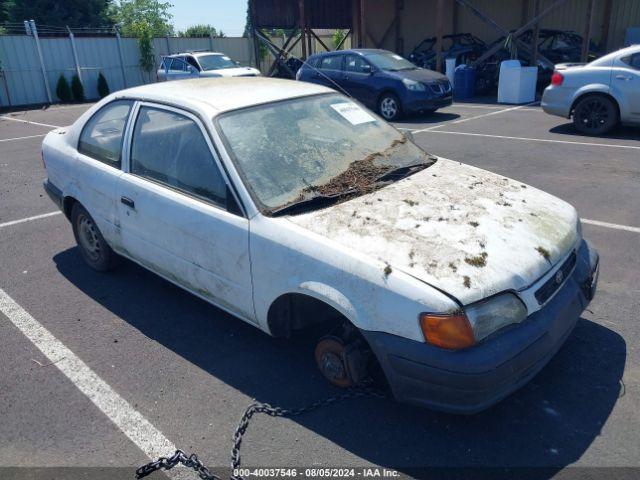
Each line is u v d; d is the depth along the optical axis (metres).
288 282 2.99
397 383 2.69
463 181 3.66
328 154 3.65
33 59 20.61
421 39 23.00
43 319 4.16
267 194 3.24
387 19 23.72
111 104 4.43
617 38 18.92
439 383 2.55
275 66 20.98
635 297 4.07
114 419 3.06
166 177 3.76
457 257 2.74
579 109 9.80
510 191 3.58
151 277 4.82
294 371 3.42
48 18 37.53
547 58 16.72
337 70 13.62
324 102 4.08
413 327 2.57
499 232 2.99
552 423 2.89
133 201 3.93
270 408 3.07
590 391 3.11
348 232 2.95
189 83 4.31
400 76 12.44
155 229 3.80
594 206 6.01
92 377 3.44
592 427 2.85
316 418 3.00
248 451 2.79
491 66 16.95
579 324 3.75
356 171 3.57
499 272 2.69
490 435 2.83
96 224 4.52
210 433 2.93
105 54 22.81
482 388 2.52
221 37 26.05
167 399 3.21
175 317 4.13
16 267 5.11
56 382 3.40
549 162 7.96
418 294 2.55
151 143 3.91
